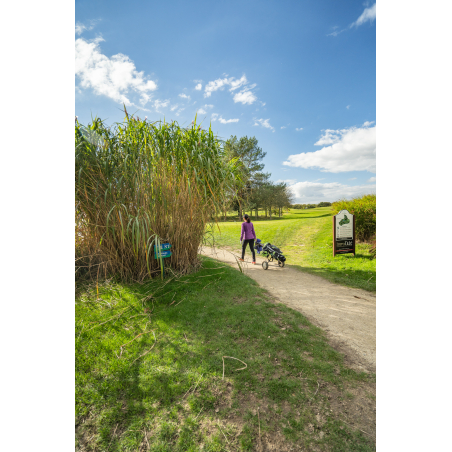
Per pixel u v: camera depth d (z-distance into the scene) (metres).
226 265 6.33
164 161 4.90
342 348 2.86
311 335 3.09
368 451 1.63
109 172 4.46
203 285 4.58
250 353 2.67
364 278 5.93
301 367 2.46
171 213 4.93
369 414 1.92
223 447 1.68
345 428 1.80
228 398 2.08
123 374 2.30
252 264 7.47
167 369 2.38
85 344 2.68
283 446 1.69
